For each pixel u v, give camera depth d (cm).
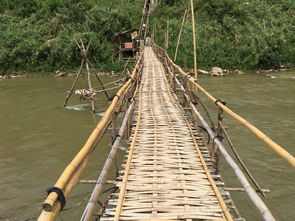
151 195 389
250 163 804
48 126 1162
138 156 509
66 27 3130
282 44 2903
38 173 791
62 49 2861
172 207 361
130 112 677
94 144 366
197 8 3344
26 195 691
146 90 1067
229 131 1034
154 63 1808
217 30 3053
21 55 2847
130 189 403
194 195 387
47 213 224
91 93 1330
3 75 2736
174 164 477
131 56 2969
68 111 1366
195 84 696
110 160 420
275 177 732
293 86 1847
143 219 340
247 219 575
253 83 2009
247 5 3378
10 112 1384
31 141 1010
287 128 1060
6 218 607
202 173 449
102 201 629
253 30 3028
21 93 1848
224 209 352
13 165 838
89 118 1252
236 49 2847
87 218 304
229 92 1716
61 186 249
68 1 3347
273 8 3400
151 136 602
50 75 2709
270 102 1439
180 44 2936
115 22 3123
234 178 723
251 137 979
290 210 608
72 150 928
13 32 3025
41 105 1498
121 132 522
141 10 3556
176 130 639
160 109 806
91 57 2877
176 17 3409
